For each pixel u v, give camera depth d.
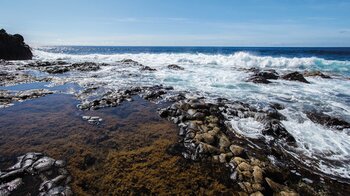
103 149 8.16
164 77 23.80
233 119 11.62
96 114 11.75
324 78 24.08
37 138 8.88
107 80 21.61
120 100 14.20
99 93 16.12
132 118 11.32
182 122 10.59
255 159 7.73
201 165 7.32
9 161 7.27
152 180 6.51
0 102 13.13
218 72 27.11
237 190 6.30
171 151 8.07
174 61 41.28
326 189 6.84
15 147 8.15
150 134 9.44
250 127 10.74
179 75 25.08
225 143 8.55
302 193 6.62
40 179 6.43
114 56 50.00
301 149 9.05
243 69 29.09
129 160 7.45
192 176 6.77
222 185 6.46
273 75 23.61
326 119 11.66
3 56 39.75
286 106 14.04
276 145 9.26
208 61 37.91
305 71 27.69
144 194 6.01
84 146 8.33
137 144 8.56
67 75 24.05
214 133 9.22
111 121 10.83
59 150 7.99
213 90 18.06
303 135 10.19
